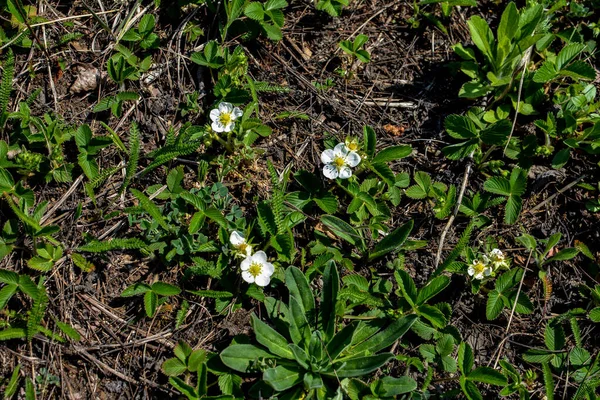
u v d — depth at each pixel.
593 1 0.62
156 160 0.55
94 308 0.54
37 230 0.53
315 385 0.51
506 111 0.58
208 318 0.54
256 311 0.54
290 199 0.56
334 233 0.55
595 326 0.56
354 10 0.62
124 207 0.56
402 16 0.62
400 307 0.54
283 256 0.54
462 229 0.57
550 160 0.59
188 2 0.60
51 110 0.57
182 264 0.54
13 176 0.56
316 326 0.53
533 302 0.56
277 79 0.60
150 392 0.52
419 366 0.53
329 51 0.61
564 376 0.54
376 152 0.58
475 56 0.60
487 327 0.55
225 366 0.52
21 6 0.56
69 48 0.59
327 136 0.58
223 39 0.59
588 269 0.57
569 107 0.59
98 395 0.52
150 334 0.53
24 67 0.58
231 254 0.54
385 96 0.60
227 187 0.57
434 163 0.58
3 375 0.52
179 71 0.59
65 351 0.53
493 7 0.62
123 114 0.58
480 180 0.58
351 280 0.54
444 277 0.53
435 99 0.60
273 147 0.58
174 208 0.55
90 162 0.55
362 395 0.52
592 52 0.61
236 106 0.57
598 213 0.58
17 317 0.52
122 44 0.59
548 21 0.61
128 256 0.55
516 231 0.57
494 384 0.53
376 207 0.56
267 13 0.59
